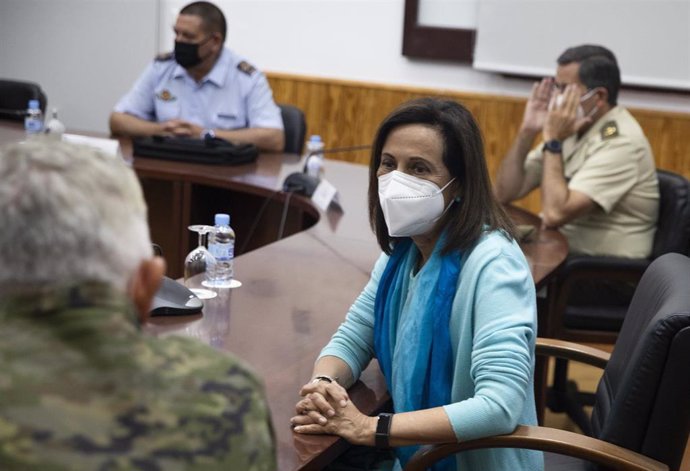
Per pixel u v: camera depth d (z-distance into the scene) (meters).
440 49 4.96
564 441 1.55
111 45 5.68
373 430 1.50
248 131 4.02
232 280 2.24
